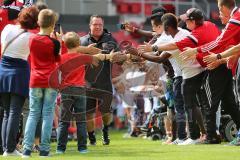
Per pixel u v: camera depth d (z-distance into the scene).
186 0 49.81
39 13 17.53
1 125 18.78
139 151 19.56
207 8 48.31
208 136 22.14
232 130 23.69
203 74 22.11
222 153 17.95
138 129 30.22
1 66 18.02
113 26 49.69
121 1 52.66
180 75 22.58
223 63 21.34
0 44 19.69
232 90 21.91
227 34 20.20
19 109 18.03
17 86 17.86
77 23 48.06
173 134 23.69
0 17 19.91
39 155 18.06
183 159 16.47
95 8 50.84
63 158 17.19
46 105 17.53
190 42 21.44
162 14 23.62
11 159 16.88
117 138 29.14
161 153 18.58
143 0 50.91
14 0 20.33
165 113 26.03
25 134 17.55
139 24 49.16
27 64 18.11
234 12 20.34
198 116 22.36
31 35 17.98
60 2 49.19
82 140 19.70
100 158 17.16
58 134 19.42
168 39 21.95
